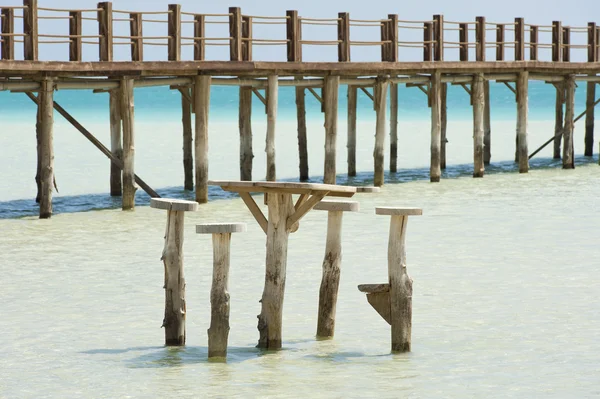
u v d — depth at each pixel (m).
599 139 87.38
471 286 27.09
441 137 58.50
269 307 20.95
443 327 22.94
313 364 20.03
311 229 36.03
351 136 54.22
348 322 23.31
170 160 66.56
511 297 25.81
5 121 118.69
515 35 54.22
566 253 31.66
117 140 45.12
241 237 34.50
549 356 20.64
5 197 45.94
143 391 18.47
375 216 39.25
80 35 38.56
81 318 23.78
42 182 38.75
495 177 53.47
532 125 111.06
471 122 123.75
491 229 36.22
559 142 63.94
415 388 18.67
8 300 25.58
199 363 20.08
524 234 35.12
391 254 20.62
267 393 18.34
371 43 47.47
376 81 48.31
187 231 35.78
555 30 56.47
